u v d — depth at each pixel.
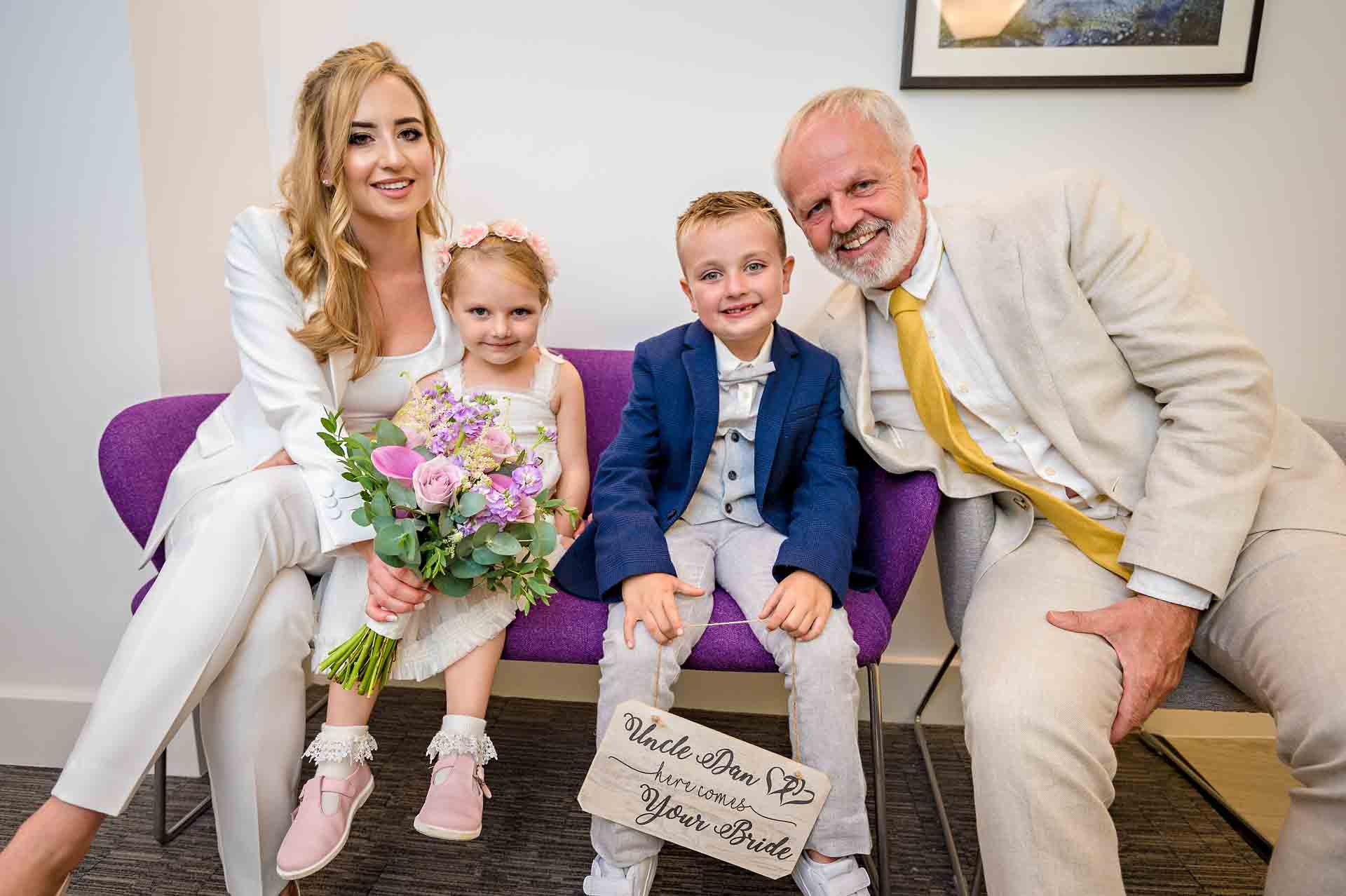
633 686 1.18
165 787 1.55
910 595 1.91
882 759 1.30
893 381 1.42
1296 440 1.30
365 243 1.47
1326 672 1.01
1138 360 1.28
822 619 1.18
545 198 1.86
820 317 1.58
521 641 1.27
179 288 1.69
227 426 1.41
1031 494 1.31
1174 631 1.13
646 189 1.84
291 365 1.33
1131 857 1.48
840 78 1.76
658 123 1.81
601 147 1.83
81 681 1.76
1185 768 1.73
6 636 1.76
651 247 1.86
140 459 1.36
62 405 1.68
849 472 1.37
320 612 1.26
